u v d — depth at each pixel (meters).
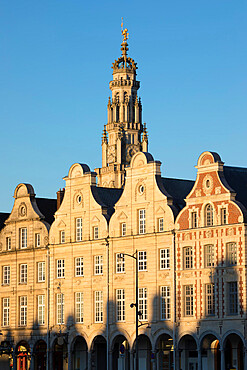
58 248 155.62
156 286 138.38
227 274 128.62
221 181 130.75
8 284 165.00
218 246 130.12
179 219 136.12
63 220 155.62
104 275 146.50
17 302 162.62
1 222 178.88
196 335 132.00
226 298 128.50
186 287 134.75
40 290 158.25
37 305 159.25
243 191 133.50
